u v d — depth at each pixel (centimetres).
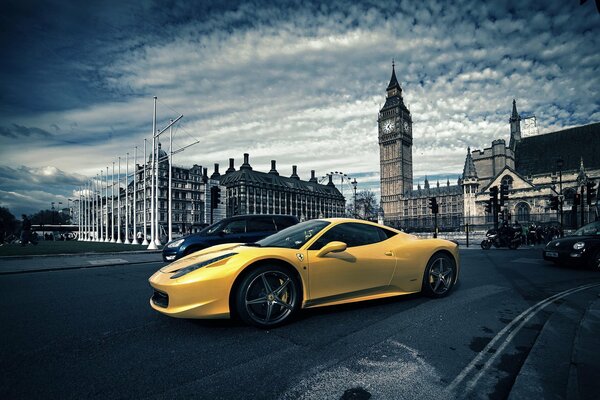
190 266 360
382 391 226
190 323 380
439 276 496
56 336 342
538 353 289
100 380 243
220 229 917
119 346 311
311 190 13162
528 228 2455
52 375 252
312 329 355
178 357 284
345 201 15075
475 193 6925
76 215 10981
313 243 402
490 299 500
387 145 12988
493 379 246
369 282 423
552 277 745
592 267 857
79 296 551
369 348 303
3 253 1498
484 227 4269
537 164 7319
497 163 8556
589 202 2539
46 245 2572
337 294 399
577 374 238
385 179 12962
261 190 10788
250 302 349
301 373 253
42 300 521
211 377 247
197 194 8500
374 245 446
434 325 370
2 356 290
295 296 370
